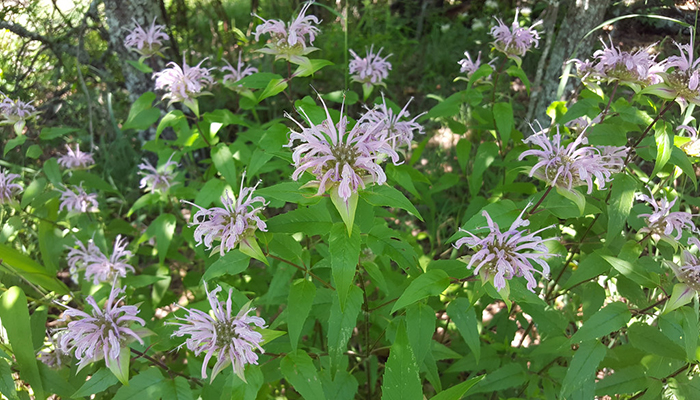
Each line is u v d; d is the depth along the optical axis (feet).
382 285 1.06
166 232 1.53
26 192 1.50
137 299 1.52
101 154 2.49
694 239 0.98
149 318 1.44
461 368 1.26
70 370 1.23
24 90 2.38
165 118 1.46
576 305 1.49
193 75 1.47
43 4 2.43
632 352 1.15
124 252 1.42
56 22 2.47
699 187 1.85
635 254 1.09
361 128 0.90
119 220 1.85
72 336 0.93
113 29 2.27
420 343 0.97
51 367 1.26
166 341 1.05
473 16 3.60
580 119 1.40
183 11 2.89
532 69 2.84
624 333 1.37
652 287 1.00
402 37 3.35
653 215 1.07
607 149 1.19
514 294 0.97
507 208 1.05
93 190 2.23
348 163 0.85
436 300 1.20
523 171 1.08
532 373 1.20
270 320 1.36
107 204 2.37
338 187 0.84
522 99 2.73
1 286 1.27
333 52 3.10
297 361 0.93
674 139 1.25
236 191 1.38
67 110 2.59
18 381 1.36
